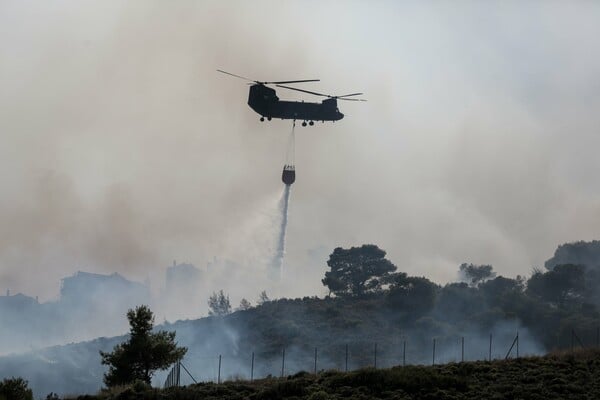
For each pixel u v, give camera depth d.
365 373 91.69
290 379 97.12
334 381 91.69
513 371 95.81
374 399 85.75
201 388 92.44
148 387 94.06
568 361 99.69
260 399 88.12
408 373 92.00
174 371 107.94
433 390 87.88
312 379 94.31
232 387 92.44
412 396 86.81
